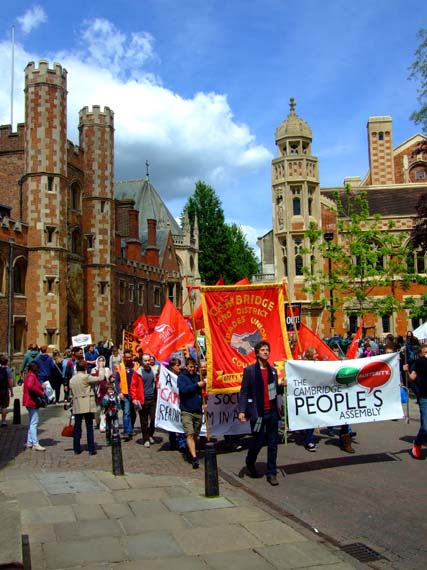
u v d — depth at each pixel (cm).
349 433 1216
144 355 1291
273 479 896
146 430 1283
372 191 4162
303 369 1006
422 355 1067
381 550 628
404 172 4612
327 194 4169
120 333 4694
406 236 3456
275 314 1120
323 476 948
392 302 2812
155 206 7162
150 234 5784
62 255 3628
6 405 1552
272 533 670
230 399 1186
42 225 3547
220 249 6850
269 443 909
